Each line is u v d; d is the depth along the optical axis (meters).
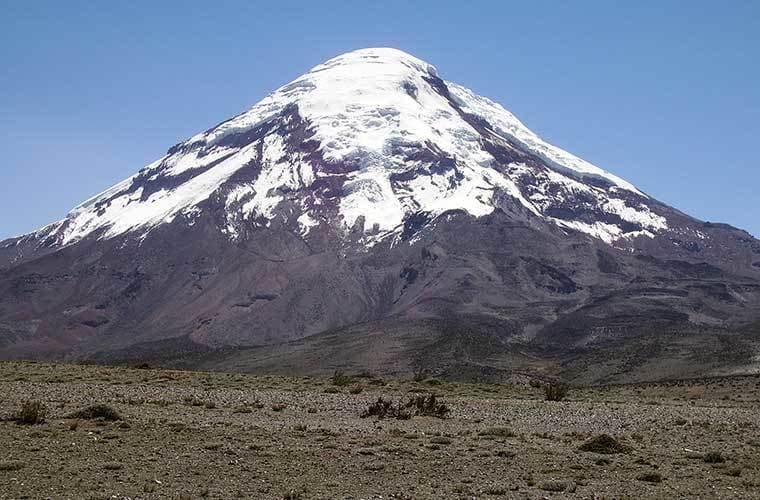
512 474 29.45
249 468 28.81
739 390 81.56
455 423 41.72
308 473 28.53
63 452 29.88
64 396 44.75
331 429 37.56
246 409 42.56
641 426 42.50
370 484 27.33
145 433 34.06
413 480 28.09
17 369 63.91
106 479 26.52
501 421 43.16
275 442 33.47
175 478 27.03
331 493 25.91
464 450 33.47
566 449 34.31
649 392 82.38
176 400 45.66
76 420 35.81
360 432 37.06
